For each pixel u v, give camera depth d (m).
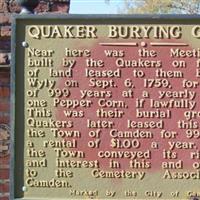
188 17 1.81
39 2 2.09
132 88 1.83
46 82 1.85
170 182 1.83
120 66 1.83
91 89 1.84
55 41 1.85
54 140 1.85
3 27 2.05
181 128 1.82
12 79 1.84
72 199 1.84
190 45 1.82
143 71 1.83
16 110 1.85
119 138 1.83
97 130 1.84
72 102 1.84
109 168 1.83
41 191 1.85
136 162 1.83
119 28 1.83
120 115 1.83
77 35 1.84
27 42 1.85
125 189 1.83
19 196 1.85
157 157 1.83
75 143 1.84
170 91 1.82
